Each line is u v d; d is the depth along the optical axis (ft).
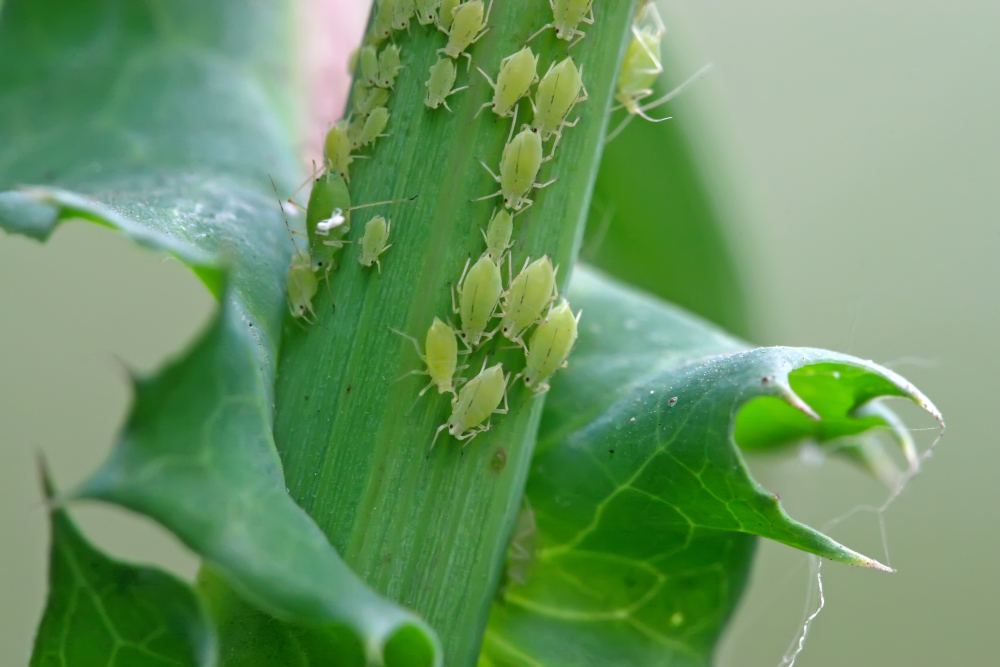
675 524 0.37
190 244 0.36
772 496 0.35
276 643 0.35
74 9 0.40
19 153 0.39
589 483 0.37
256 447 0.34
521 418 0.35
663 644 0.37
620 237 0.43
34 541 0.52
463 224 0.35
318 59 0.41
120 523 0.51
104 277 0.54
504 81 0.35
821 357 0.35
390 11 0.36
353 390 0.35
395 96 0.36
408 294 0.35
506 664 0.37
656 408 0.36
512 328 0.35
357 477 0.35
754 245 0.44
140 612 0.34
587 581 0.37
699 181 0.43
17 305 0.53
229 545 0.33
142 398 0.33
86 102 0.39
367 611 0.33
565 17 0.35
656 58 0.37
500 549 0.35
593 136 0.36
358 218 0.35
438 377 0.35
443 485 0.35
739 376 0.35
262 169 0.39
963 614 0.60
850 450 0.38
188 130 0.39
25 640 0.51
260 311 0.36
